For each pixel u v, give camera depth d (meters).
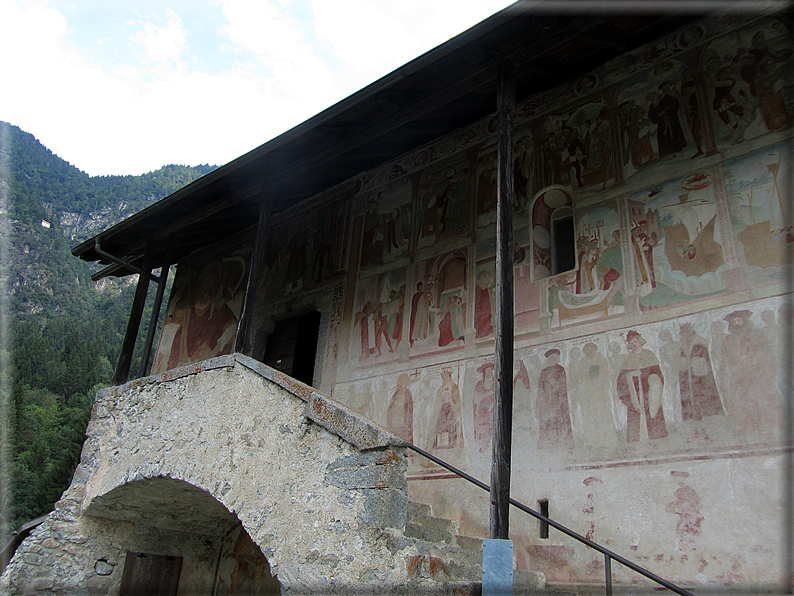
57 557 9.16
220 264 15.57
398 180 12.34
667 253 8.20
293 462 6.81
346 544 5.93
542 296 9.20
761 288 7.28
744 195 7.80
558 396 8.43
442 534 7.04
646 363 7.84
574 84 10.23
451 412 9.51
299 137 9.88
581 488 7.75
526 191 10.12
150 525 10.10
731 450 6.86
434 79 8.80
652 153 8.89
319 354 11.96
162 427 8.80
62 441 40.38
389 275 11.52
